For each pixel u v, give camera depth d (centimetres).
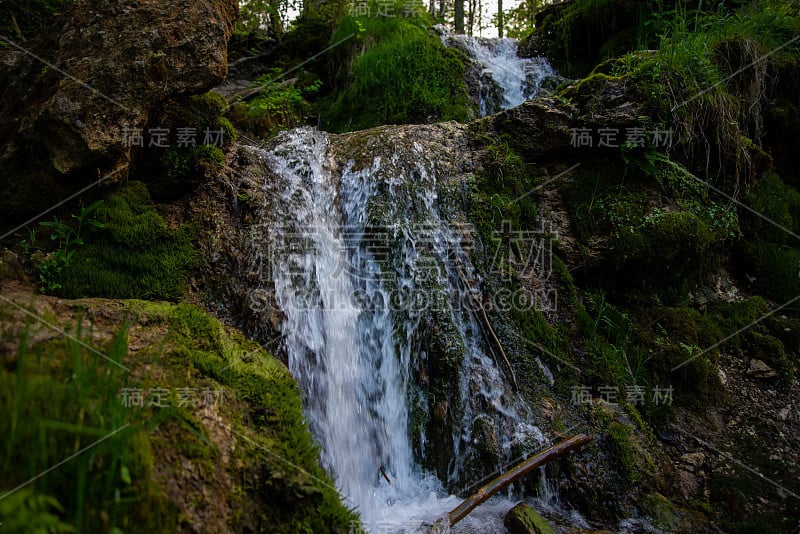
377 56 601
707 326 371
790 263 406
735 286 411
